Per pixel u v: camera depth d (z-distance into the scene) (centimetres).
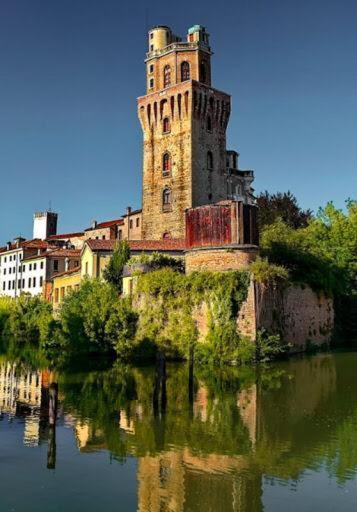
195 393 3105
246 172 9006
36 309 7412
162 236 7456
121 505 1636
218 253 4284
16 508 1614
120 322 4691
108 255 6234
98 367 4366
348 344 5684
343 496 1678
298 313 4700
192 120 7350
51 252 9412
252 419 2527
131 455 2061
